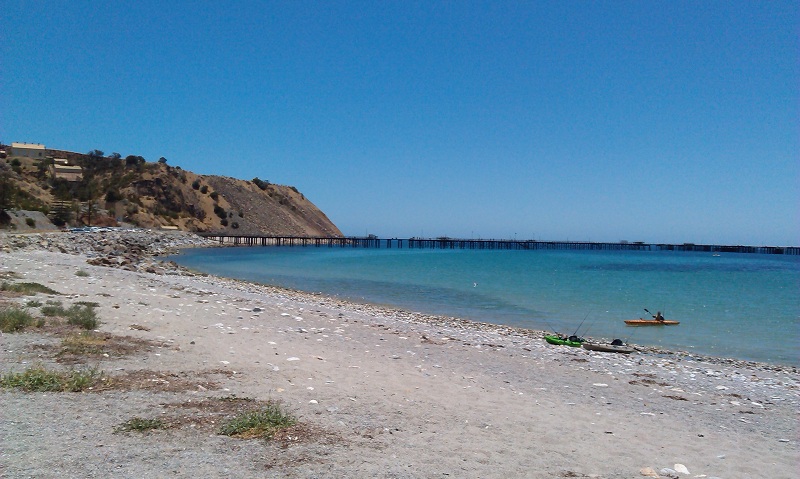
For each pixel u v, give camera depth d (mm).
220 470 5641
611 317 30547
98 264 38438
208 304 21438
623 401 11789
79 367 9438
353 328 19938
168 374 9586
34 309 14906
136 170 147375
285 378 10289
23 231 77938
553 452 7457
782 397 13664
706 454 8109
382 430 7641
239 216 164375
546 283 50656
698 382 15016
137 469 5500
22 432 6203
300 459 6145
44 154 144875
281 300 28375
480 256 116875
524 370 14672
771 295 42750
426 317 27719
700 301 38469
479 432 8117
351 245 177375
